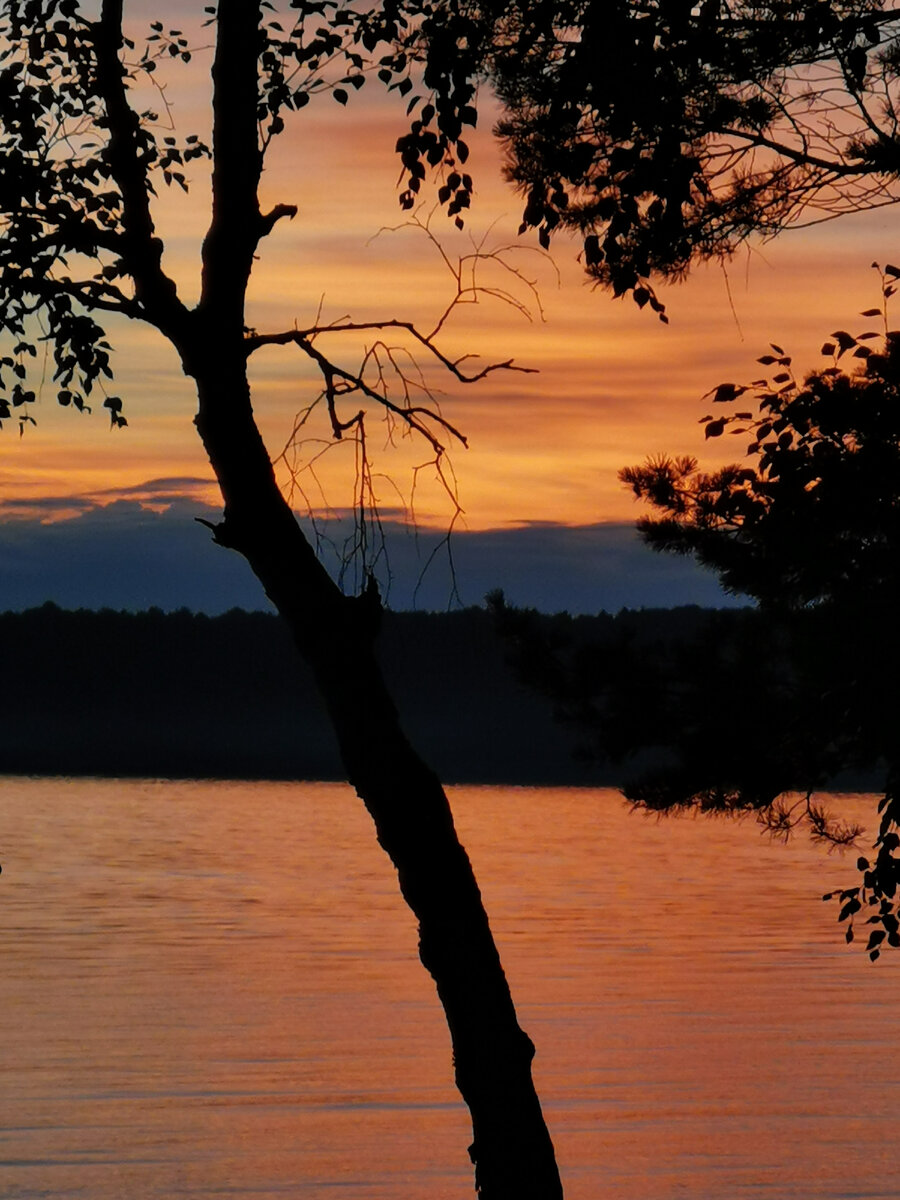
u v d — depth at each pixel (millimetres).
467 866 13570
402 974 63281
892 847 17734
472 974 13352
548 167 14141
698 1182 32719
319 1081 42844
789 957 69250
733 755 23016
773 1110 39750
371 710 13461
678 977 62938
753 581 19406
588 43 13016
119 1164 33781
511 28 15234
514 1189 13094
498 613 25641
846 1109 40000
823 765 22109
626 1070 44875
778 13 15359
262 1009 54438
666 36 13320
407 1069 44531
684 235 17109
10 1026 50469
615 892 99750
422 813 13445
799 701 19641
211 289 13789
